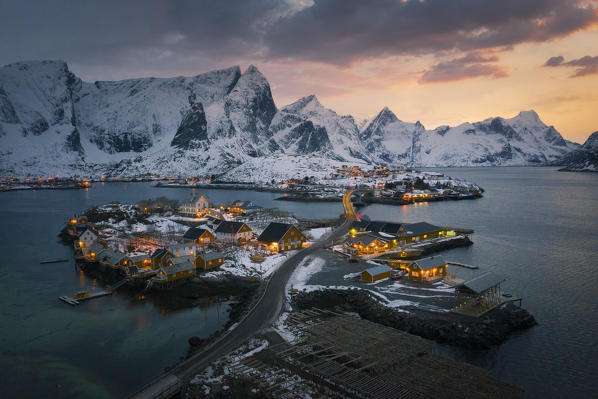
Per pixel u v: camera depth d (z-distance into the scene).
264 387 34.34
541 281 67.56
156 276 68.69
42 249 98.94
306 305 55.53
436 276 66.06
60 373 41.47
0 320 55.03
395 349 39.91
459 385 33.53
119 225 123.12
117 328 51.91
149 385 36.38
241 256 81.81
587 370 39.56
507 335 46.94
